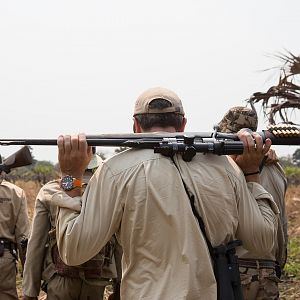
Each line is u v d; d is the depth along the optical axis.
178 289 2.96
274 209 3.34
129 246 3.12
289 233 15.32
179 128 3.34
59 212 3.19
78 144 3.16
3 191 6.35
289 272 9.89
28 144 3.19
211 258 3.09
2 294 6.34
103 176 3.14
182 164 3.13
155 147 3.13
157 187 3.06
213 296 3.01
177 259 3.01
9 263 6.34
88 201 3.13
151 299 2.99
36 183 26.47
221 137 3.24
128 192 3.08
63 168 3.21
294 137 3.23
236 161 3.35
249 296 4.53
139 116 3.32
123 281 3.15
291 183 26.83
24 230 6.42
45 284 5.10
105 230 3.11
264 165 4.89
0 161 5.05
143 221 3.06
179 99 3.36
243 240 3.24
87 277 4.97
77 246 3.09
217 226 3.11
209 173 3.14
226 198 3.13
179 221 3.02
